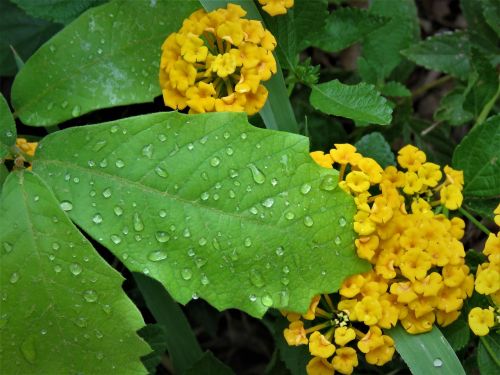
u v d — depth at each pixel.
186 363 0.25
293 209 0.18
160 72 0.21
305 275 0.19
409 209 0.22
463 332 0.21
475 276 0.22
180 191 0.18
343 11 0.25
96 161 0.19
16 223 0.18
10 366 0.18
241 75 0.20
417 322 0.20
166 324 0.24
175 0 0.22
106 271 0.18
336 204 0.19
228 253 0.18
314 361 0.20
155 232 0.18
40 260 0.18
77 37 0.21
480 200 0.23
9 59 0.27
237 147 0.18
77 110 0.21
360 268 0.19
